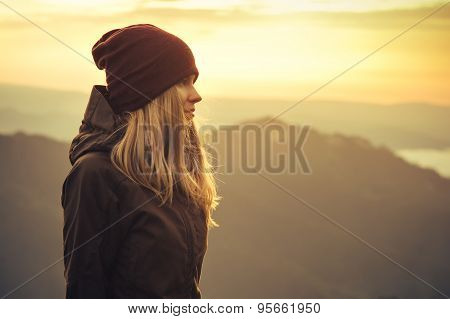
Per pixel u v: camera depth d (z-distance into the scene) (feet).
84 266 8.91
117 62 9.75
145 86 9.62
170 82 9.72
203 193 10.46
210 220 10.71
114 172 9.17
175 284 9.30
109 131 9.55
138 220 9.13
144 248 9.05
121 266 9.20
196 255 9.68
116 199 9.09
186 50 10.03
